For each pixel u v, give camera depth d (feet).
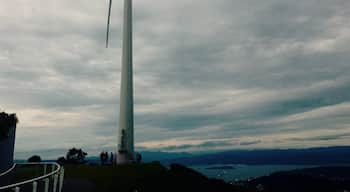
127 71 172.35
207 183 110.93
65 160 169.07
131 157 157.79
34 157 171.42
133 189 75.92
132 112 167.94
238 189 124.77
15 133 115.55
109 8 172.14
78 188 70.33
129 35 177.27
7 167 103.19
